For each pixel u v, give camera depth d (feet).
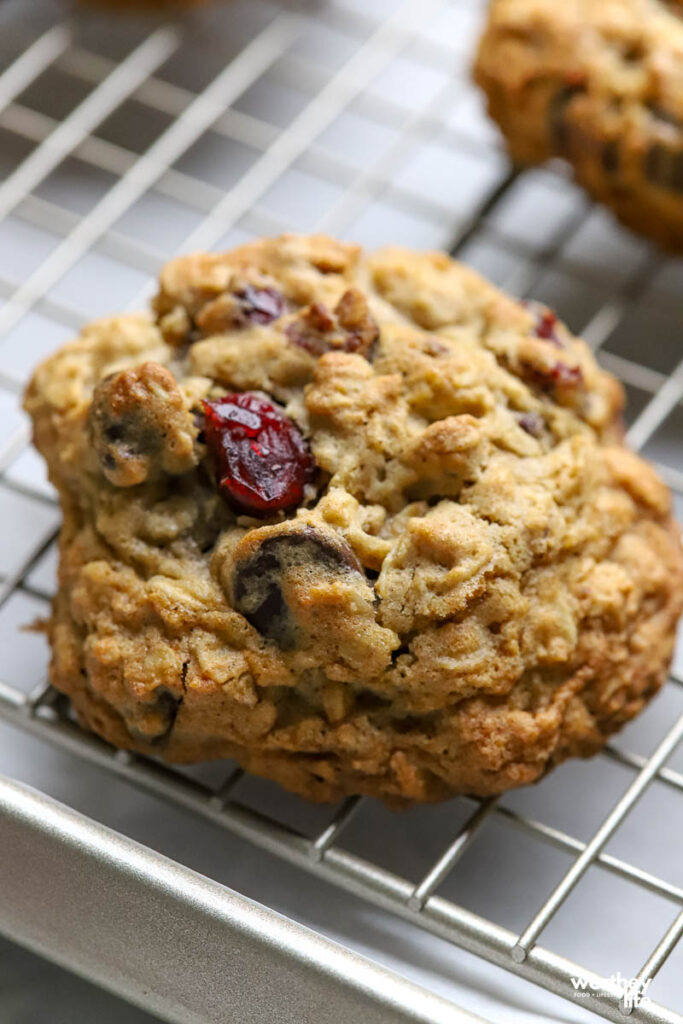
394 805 1.32
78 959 1.25
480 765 1.29
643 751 1.42
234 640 1.29
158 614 1.29
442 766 1.30
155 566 1.31
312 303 1.35
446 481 1.31
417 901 1.27
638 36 1.52
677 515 1.49
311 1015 1.22
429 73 1.71
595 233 1.62
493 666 1.29
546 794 1.40
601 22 1.52
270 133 1.67
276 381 1.33
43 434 1.36
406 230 1.63
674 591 1.36
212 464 1.31
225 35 1.73
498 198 1.58
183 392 1.32
